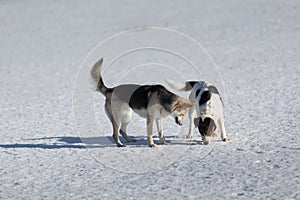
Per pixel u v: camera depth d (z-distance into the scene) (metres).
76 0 63.84
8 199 8.05
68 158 10.42
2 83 23.75
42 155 10.77
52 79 24.03
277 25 36.66
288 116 13.28
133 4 56.31
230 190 7.80
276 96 16.48
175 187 8.15
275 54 26.11
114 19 47.47
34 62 30.03
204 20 42.50
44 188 8.53
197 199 7.54
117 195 7.96
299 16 39.59
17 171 9.64
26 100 19.09
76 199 7.90
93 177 9.02
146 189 8.16
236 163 9.21
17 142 12.18
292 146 10.19
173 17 45.59
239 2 50.41
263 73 21.36
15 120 15.36
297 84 18.31
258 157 9.51
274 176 8.29
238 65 24.03
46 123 14.56
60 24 47.28
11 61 31.02
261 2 48.72
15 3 66.81
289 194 7.45
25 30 45.28
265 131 11.73
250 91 17.78
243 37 33.28
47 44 37.19
